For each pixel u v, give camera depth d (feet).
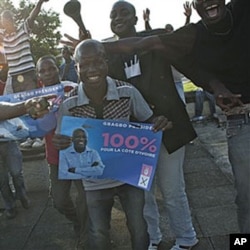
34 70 18.17
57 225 16.28
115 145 9.71
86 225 13.00
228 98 9.95
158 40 10.59
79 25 11.32
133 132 9.71
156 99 11.26
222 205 16.56
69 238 15.07
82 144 9.65
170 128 10.70
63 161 9.76
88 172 9.76
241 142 10.37
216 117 33.96
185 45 10.43
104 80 9.55
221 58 10.05
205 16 9.81
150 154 9.76
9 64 18.16
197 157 24.40
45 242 14.96
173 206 12.24
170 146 11.46
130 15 11.46
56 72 12.78
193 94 36.91
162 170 11.91
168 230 14.75
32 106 8.57
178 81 13.20
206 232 14.35
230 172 20.85
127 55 11.16
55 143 9.68
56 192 13.35
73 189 19.76
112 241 14.32
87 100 9.64
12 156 17.33
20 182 17.70
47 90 10.44
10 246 14.87
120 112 9.71
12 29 18.13
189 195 17.98
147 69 11.18
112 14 11.51
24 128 10.36
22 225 16.60
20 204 18.88
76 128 9.61
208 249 13.21
